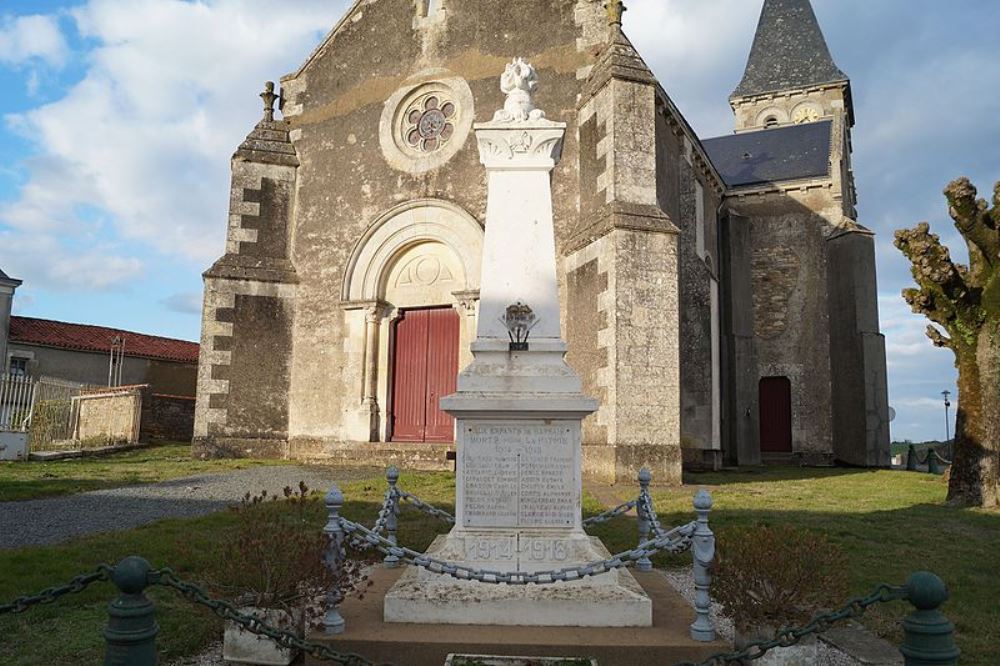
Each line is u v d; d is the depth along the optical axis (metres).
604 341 12.87
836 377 25.30
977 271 11.77
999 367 11.29
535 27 15.83
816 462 25.75
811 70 40.53
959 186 11.33
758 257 27.78
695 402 17.58
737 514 9.56
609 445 12.46
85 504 10.02
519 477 5.23
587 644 4.42
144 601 3.21
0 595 5.41
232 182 17.25
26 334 31.69
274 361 16.66
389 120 16.86
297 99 18.19
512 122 6.14
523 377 5.41
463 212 15.66
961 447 11.52
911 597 3.08
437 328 16.31
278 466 14.96
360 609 5.16
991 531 8.86
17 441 16.80
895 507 10.96
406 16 17.20
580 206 14.53
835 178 27.25
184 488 11.59
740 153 31.70
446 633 4.61
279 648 4.37
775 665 4.12
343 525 4.77
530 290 5.80
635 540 7.74
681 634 4.64
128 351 33.53
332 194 17.23
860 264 25.00
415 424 16.11
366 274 16.53
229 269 16.67
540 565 5.04
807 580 4.18
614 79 13.61
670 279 12.95
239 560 4.47
